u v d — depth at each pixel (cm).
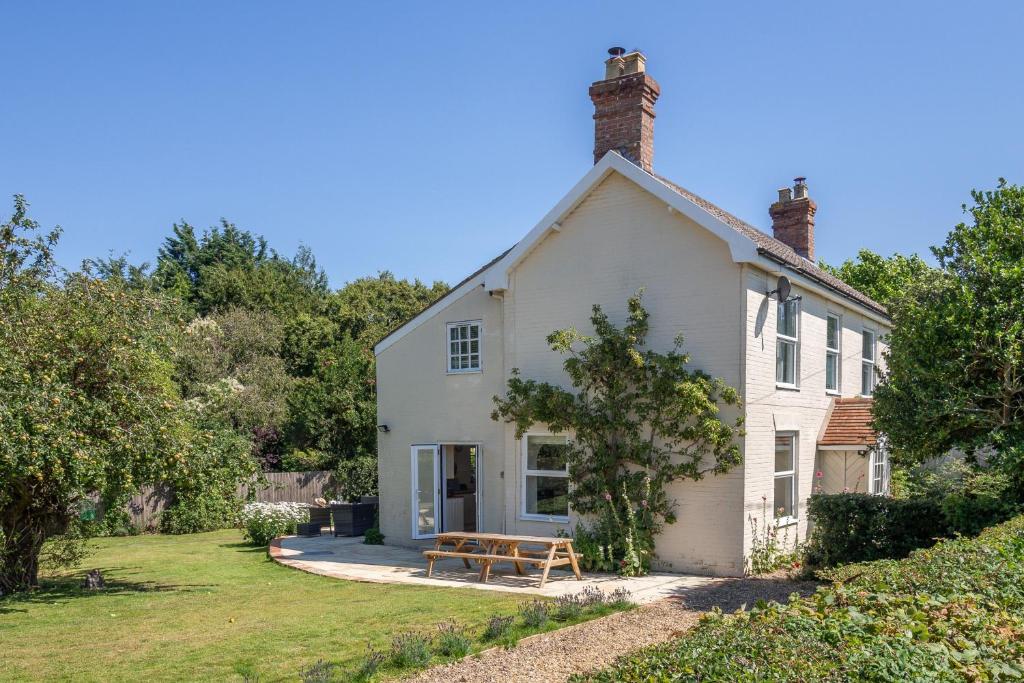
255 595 1292
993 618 559
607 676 488
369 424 2838
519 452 1720
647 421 1548
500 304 1812
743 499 1458
